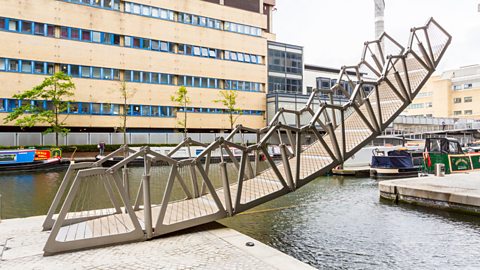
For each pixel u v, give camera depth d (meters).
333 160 9.90
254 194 9.10
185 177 19.67
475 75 81.50
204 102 42.50
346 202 14.17
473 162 21.02
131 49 37.69
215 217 7.93
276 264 5.51
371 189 17.56
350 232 9.90
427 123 65.44
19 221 8.37
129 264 5.52
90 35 35.38
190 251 6.18
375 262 7.72
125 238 6.66
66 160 26.64
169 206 8.84
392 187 14.06
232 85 44.72
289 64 50.59
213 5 43.50
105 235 6.52
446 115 83.81
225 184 8.12
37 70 32.75
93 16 35.50
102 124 36.00
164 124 39.69
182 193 15.09
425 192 12.80
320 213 12.17
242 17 45.72
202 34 42.59
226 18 44.44
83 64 34.91
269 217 11.55
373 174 22.39
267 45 48.53
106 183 8.54
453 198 11.86
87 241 6.31
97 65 35.66
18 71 31.77
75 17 34.56
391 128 55.78
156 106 39.34
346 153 10.25
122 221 7.70
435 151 21.20
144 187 7.00
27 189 16.31
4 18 31.23
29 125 29.91
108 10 36.38
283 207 13.12
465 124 58.16
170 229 7.24
